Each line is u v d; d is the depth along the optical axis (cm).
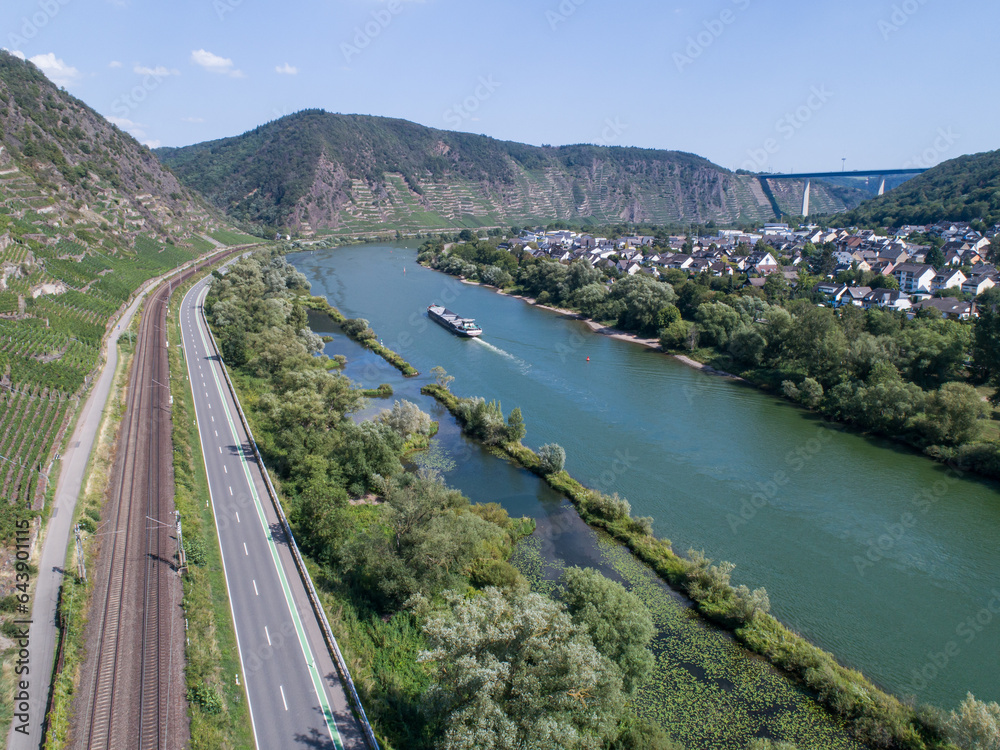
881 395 9062
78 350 9456
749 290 16262
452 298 19275
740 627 5047
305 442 7281
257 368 10456
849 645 4947
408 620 4816
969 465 7888
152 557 5072
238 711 3750
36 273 11144
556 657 3238
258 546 5488
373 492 6981
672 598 5484
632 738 3800
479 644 3334
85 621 4288
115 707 3638
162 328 12469
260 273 17788
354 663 4241
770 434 9075
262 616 4625
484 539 5894
